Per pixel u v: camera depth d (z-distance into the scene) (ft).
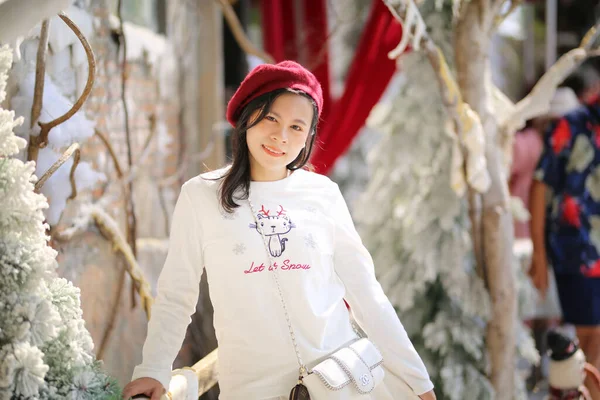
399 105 12.14
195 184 5.67
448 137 11.48
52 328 4.33
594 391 10.84
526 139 15.89
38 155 6.91
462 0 10.34
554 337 9.84
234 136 5.70
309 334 5.61
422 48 9.28
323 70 16.87
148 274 11.59
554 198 12.22
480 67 10.37
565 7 21.06
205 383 6.42
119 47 10.11
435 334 11.17
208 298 13.01
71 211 8.21
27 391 4.13
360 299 6.03
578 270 11.89
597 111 11.89
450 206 11.30
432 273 11.11
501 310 10.72
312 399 5.34
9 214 4.36
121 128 10.58
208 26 15.19
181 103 14.44
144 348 5.23
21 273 4.29
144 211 12.69
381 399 6.00
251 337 5.52
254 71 5.60
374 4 12.78
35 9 4.72
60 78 8.11
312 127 5.81
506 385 10.84
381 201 12.46
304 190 5.92
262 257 5.56
